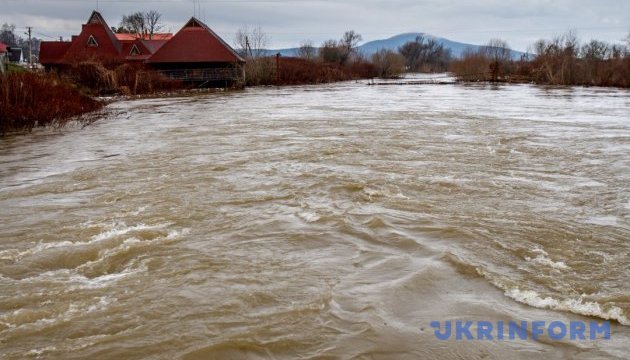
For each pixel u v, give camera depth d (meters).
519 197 9.82
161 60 55.81
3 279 6.26
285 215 8.67
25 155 15.16
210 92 50.38
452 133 18.12
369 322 5.14
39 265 6.70
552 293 5.84
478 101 35.44
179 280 6.16
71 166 13.27
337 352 4.66
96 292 5.86
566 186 10.66
